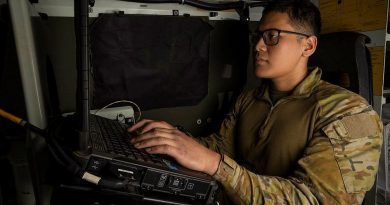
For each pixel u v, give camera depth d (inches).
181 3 44.8
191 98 49.4
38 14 35.0
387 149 47.5
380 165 47.8
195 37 47.5
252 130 41.4
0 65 30.7
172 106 48.5
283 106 37.8
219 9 48.2
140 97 45.4
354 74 39.4
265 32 37.0
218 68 51.3
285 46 36.4
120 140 28.9
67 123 27.9
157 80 46.0
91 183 21.3
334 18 50.2
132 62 43.6
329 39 42.2
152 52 44.8
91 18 40.7
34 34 26.5
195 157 26.1
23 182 35.3
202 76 49.6
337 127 30.8
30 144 26.9
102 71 41.9
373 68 45.4
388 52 55.6
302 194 27.8
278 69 37.4
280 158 35.9
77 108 21.1
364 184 29.5
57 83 40.4
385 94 51.4
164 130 28.7
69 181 21.7
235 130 46.4
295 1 37.3
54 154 21.9
